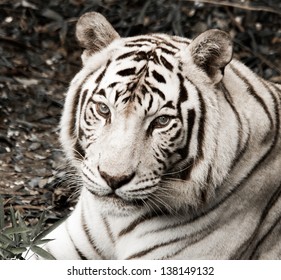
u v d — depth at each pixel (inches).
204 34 309.7
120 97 301.6
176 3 601.6
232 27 594.6
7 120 506.9
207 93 309.6
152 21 596.1
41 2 600.7
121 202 305.6
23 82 542.6
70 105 322.3
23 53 570.3
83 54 325.4
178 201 316.2
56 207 429.1
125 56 313.3
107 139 300.2
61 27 587.2
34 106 522.0
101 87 307.7
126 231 333.7
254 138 320.2
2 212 336.2
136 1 609.0
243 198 327.3
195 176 310.3
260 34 594.2
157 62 309.3
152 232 328.5
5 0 599.5
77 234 349.1
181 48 319.3
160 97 302.7
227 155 309.1
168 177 311.9
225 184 319.3
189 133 308.2
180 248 328.2
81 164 314.2
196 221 325.4
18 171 456.1
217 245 330.0
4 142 484.1
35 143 486.0
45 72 559.2
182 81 308.2
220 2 602.2
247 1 607.8
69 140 324.2
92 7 603.5
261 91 331.9
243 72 334.0
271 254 347.6
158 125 303.7
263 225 340.2
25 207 422.3
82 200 349.7
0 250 328.2
